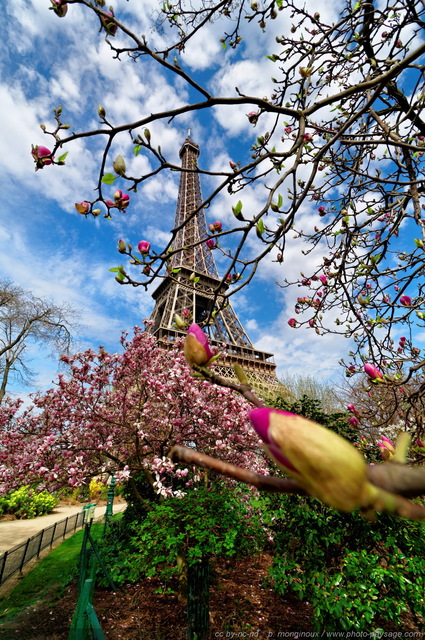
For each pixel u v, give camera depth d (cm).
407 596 350
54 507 1877
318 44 265
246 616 468
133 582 619
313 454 31
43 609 573
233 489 712
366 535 405
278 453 35
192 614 420
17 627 508
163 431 774
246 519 573
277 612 477
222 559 652
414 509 27
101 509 1884
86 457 706
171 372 702
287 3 308
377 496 28
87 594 331
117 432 755
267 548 687
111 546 740
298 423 36
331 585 358
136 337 791
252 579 585
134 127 155
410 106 281
